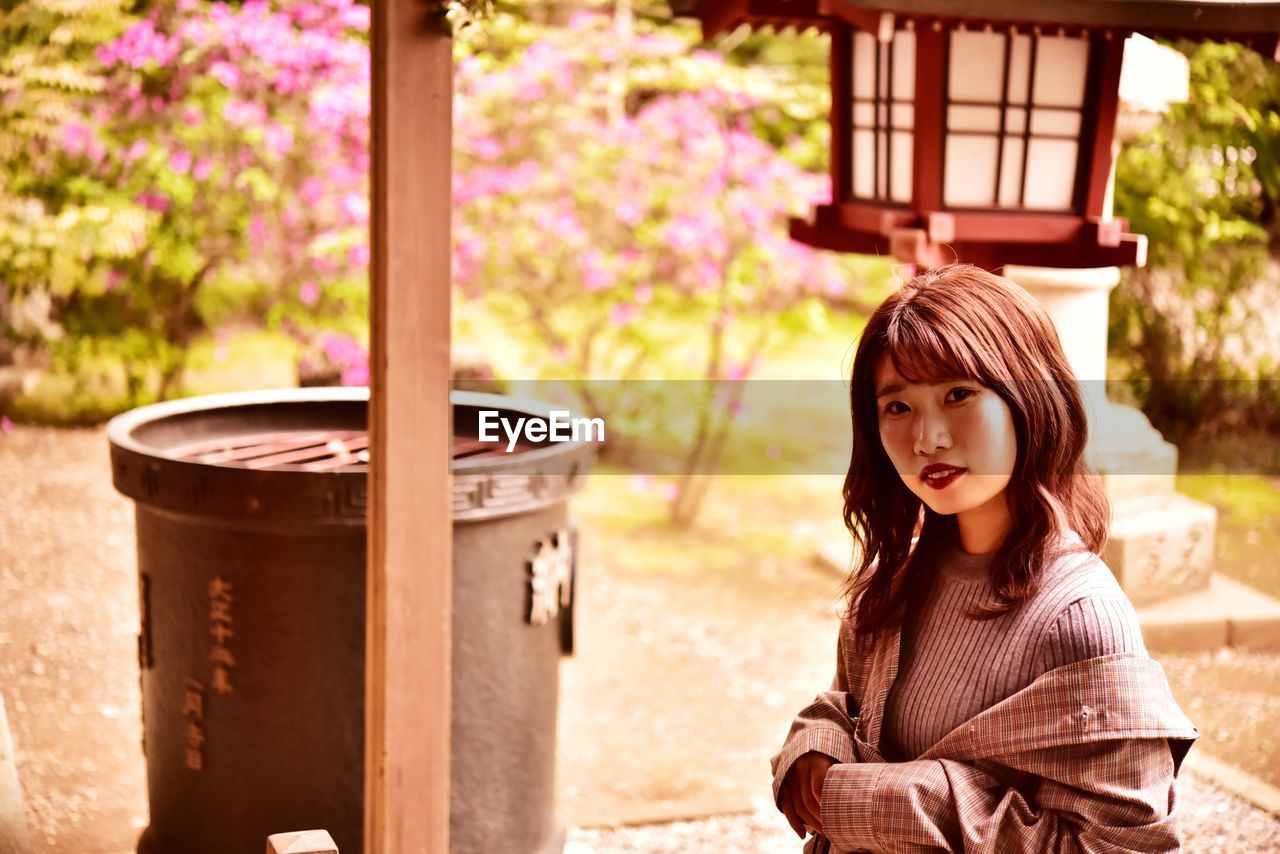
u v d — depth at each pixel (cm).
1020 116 261
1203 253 635
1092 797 145
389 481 214
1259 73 559
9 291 696
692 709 457
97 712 428
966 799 149
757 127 702
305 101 625
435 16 204
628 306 660
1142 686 145
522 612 300
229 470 272
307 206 659
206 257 679
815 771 166
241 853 291
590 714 450
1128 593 473
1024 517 154
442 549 219
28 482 644
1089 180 264
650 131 639
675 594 568
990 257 274
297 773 286
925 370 151
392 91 204
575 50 648
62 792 372
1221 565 537
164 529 291
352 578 281
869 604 169
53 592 524
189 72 613
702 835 353
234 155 642
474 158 668
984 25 249
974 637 156
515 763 304
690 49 684
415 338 212
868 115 284
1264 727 411
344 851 289
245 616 282
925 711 159
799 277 651
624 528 654
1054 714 146
